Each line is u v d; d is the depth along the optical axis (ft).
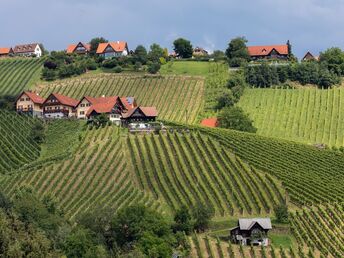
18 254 599.16
